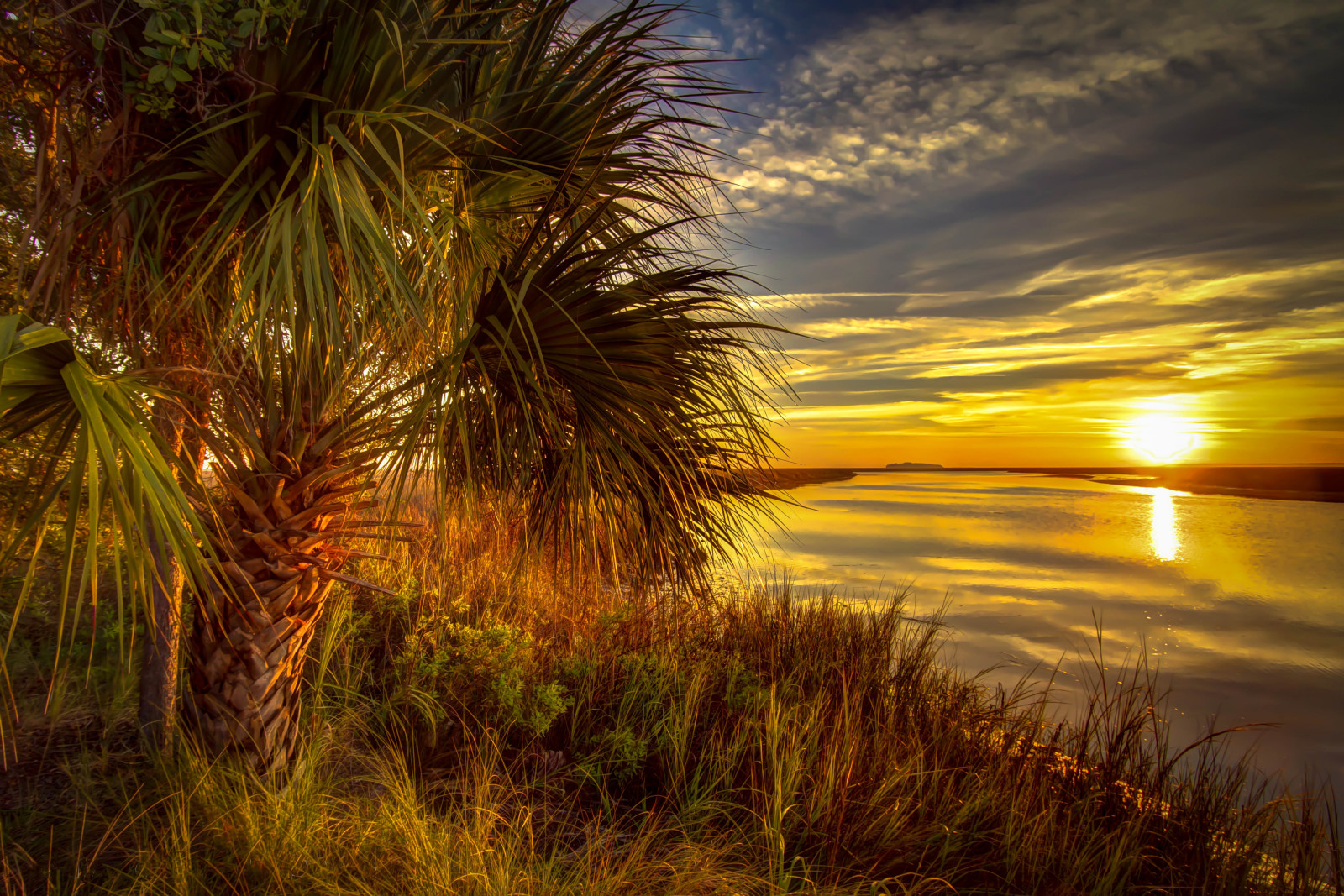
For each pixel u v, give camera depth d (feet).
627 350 7.07
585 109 7.59
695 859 7.70
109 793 7.54
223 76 5.68
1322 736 18.02
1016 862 9.07
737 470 8.27
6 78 5.69
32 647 10.74
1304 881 9.05
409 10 6.38
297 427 7.43
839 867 8.44
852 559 47.93
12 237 6.52
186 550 4.62
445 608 13.44
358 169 6.43
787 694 12.74
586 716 11.76
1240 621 31.89
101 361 6.38
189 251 5.82
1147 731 13.15
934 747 11.50
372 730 10.44
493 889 6.71
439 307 7.09
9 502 5.14
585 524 7.68
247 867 6.57
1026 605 33.40
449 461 7.45
